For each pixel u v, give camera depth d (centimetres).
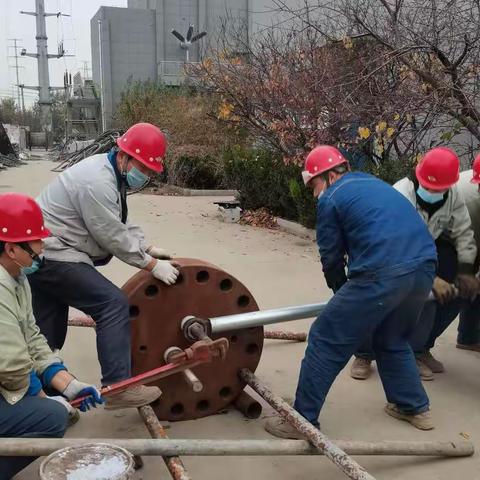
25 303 297
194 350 327
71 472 241
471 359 503
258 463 341
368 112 814
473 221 447
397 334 374
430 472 334
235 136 1631
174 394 380
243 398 397
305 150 962
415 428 385
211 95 1518
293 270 789
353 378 462
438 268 452
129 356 351
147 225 1134
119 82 5012
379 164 938
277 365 484
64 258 359
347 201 347
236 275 760
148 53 5019
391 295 337
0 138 3700
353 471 279
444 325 463
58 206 363
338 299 347
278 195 1153
